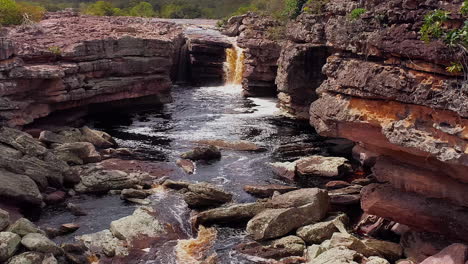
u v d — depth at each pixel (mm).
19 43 30906
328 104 17094
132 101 37469
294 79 35469
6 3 39750
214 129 33719
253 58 43156
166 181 23656
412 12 14453
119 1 100812
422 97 14016
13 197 20000
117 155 27797
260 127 34250
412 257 16375
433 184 15820
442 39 13562
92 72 33281
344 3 23844
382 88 15039
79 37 34156
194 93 45656
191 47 49500
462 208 15445
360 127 16344
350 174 25391
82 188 22766
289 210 18891
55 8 78438
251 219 19234
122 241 18078
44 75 28641
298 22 37375
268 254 17391
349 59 16703
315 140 31344
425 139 14078
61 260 16656
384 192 17156
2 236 16078
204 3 102250
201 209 21156
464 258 14250
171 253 17578
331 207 20922
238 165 26766
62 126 30766
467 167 13992
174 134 32438
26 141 22719
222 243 18375
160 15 93938
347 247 16688
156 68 37812
